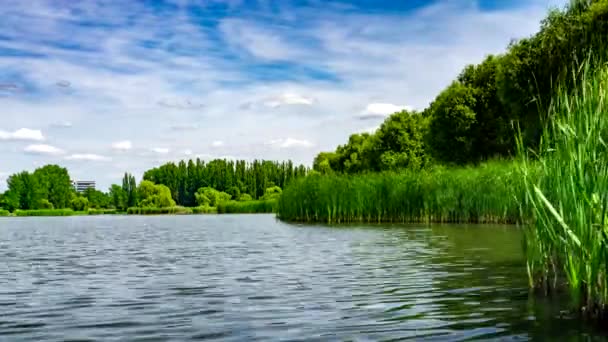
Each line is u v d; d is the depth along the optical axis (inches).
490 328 244.8
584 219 253.1
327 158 3993.6
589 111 264.4
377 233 841.5
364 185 1193.4
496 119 1834.4
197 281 400.8
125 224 1796.3
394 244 652.1
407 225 1029.8
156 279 415.2
